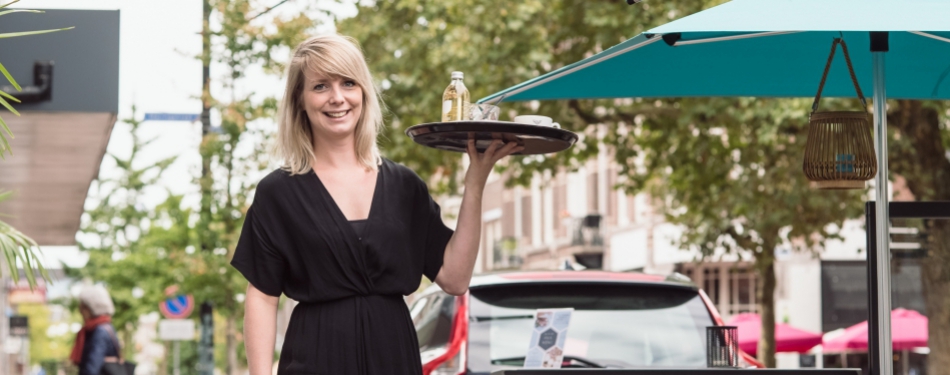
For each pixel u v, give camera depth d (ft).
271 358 12.92
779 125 51.49
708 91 21.17
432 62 55.88
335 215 12.59
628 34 54.75
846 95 21.75
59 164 46.09
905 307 18.29
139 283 106.11
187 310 85.15
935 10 15.40
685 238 69.21
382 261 12.62
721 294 113.80
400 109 59.21
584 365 22.34
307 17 61.05
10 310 175.22
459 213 13.39
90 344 33.40
